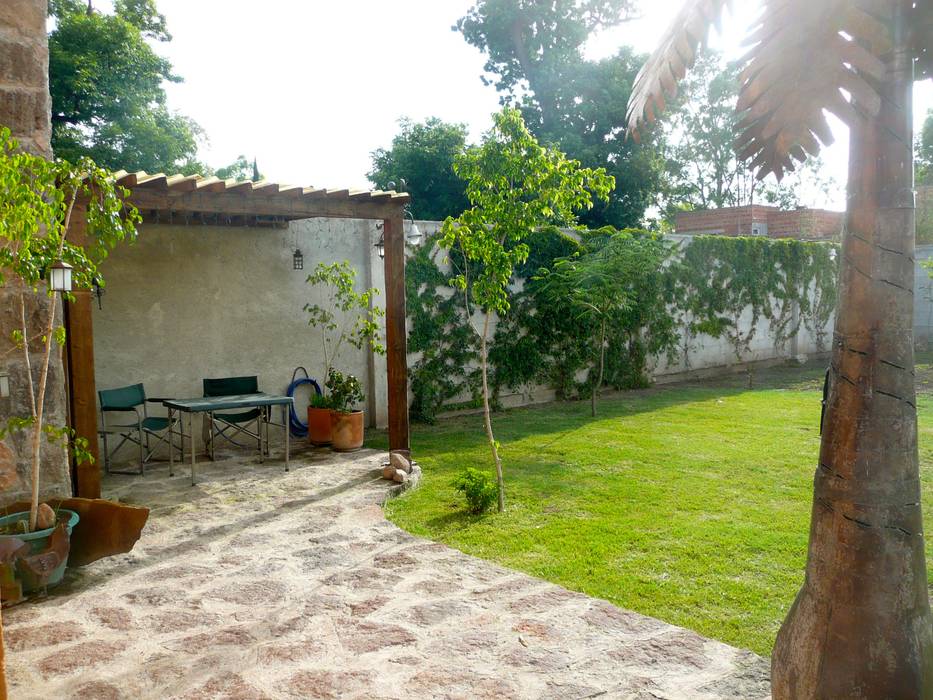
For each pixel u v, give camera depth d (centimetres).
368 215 652
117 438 713
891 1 184
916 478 200
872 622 199
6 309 447
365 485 608
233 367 796
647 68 227
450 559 431
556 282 972
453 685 286
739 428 840
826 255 1612
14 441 453
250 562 430
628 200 2048
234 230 789
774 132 197
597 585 387
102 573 415
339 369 884
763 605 358
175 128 1747
